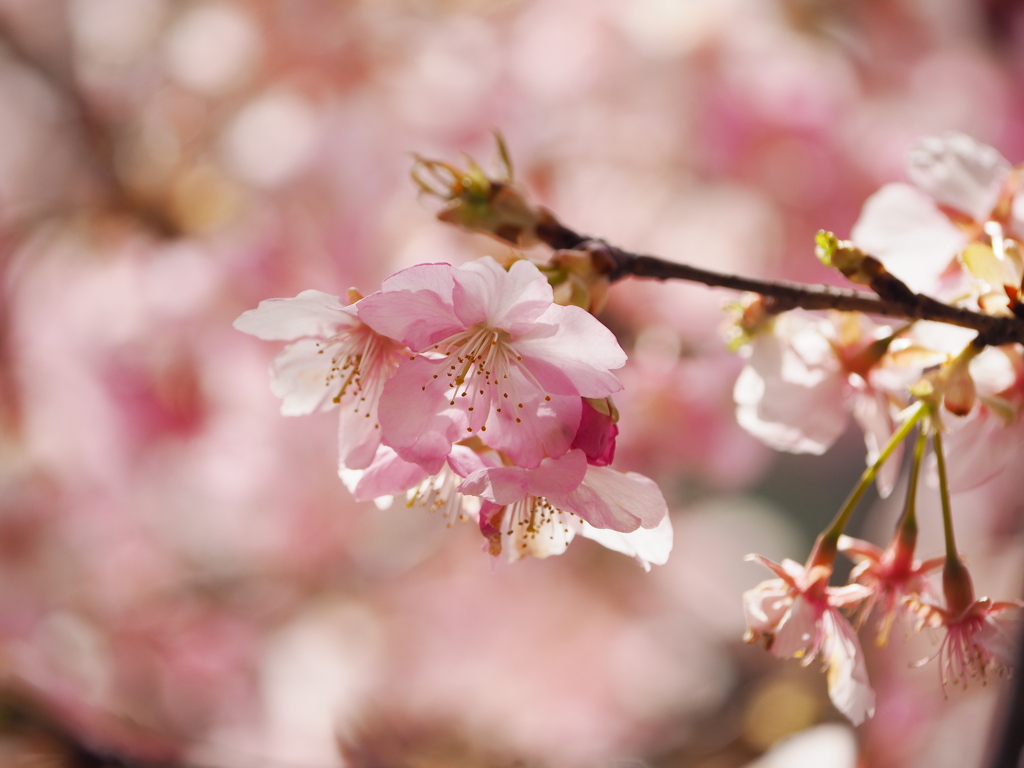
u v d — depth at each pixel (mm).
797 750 818
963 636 515
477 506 520
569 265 516
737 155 1022
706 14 1038
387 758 1055
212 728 1100
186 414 1084
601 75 1070
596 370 501
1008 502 1026
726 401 988
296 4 1128
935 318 515
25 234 1098
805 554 1495
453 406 503
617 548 518
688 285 996
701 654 1385
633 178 1081
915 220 549
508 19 1119
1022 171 542
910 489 521
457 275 497
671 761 967
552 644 1386
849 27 1047
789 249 1045
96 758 700
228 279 1045
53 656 1002
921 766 872
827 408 544
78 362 1062
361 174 1061
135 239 1111
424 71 1110
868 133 1021
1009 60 1057
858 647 516
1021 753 581
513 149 1068
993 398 523
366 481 510
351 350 515
